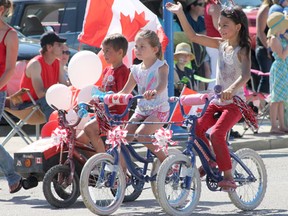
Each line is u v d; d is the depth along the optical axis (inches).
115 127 868.6
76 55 1016.9
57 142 944.9
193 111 1037.8
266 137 1489.9
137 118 905.5
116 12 1208.8
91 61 1011.3
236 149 1421.0
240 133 1553.9
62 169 943.0
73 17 1695.4
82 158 957.2
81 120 961.5
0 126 1620.3
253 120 900.6
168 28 1402.6
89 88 1011.9
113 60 970.1
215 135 876.6
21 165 987.3
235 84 877.2
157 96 893.2
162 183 852.0
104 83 978.1
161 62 901.2
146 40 890.7
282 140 1483.8
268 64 1672.0
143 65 909.2
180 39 1649.9
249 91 1588.3
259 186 942.4
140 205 965.2
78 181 953.5
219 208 941.8
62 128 942.4
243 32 900.0
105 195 893.8
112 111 936.9
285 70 1524.4
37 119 1300.4
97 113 898.7
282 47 1515.7
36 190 1084.5
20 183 1019.9
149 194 1044.5
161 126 896.3
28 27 1721.2
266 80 1646.2
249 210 928.3
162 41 1218.0
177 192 874.1
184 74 1561.3
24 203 992.9
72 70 1008.2
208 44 945.5
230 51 906.1
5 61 1023.6
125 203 979.9
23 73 1397.6
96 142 928.9
